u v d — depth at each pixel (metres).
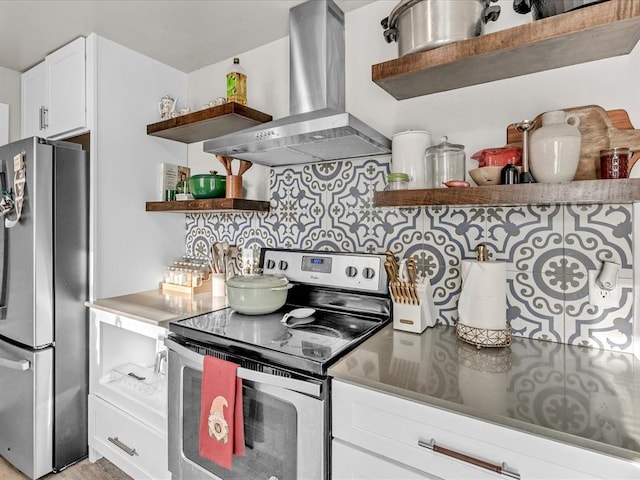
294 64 1.59
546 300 1.26
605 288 1.15
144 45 1.99
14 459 1.79
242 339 1.23
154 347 2.05
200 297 1.95
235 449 1.15
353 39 1.66
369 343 1.23
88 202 1.86
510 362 1.08
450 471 0.85
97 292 1.87
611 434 0.72
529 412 0.80
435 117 1.46
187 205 1.88
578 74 1.19
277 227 1.92
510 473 0.78
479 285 1.21
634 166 1.12
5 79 2.28
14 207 1.75
